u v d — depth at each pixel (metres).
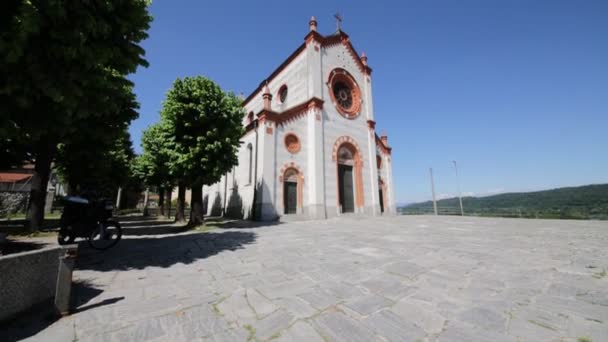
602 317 2.66
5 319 2.58
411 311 2.90
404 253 5.98
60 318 2.80
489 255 5.66
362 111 23.50
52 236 8.59
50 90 3.56
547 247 6.53
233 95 13.79
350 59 23.83
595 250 6.09
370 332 2.44
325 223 14.18
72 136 7.57
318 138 18.80
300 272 4.55
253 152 18.06
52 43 3.63
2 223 13.00
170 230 12.02
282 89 23.36
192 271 4.78
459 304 3.07
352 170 21.64
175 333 2.48
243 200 18.73
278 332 2.47
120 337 2.40
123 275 4.55
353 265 4.95
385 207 24.73
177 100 11.71
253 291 3.65
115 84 5.12
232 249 6.86
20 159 10.77
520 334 2.36
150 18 5.08
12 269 2.68
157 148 17.61
